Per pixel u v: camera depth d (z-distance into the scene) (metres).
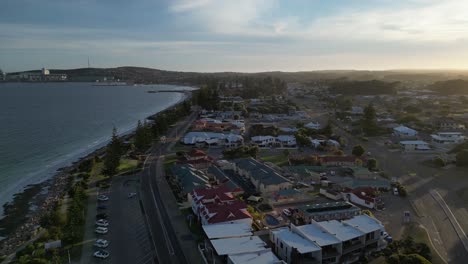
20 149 153.62
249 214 71.06
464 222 75.94
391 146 149.38
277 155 134.00
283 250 58.66
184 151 139.38
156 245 63.62
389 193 93.00
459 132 173.38
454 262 59.34
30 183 109.06
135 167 115.94
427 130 177.88
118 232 68.75
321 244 56.78
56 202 87.94
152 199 86.88
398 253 55.19
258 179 94.62
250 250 56.09
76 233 67.19
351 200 87.25
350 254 59.19
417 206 84.38
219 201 77.06
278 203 84.44
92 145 165.50
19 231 74.44
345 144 151.25
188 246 63.34
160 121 176.75
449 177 107.88
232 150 131.12
